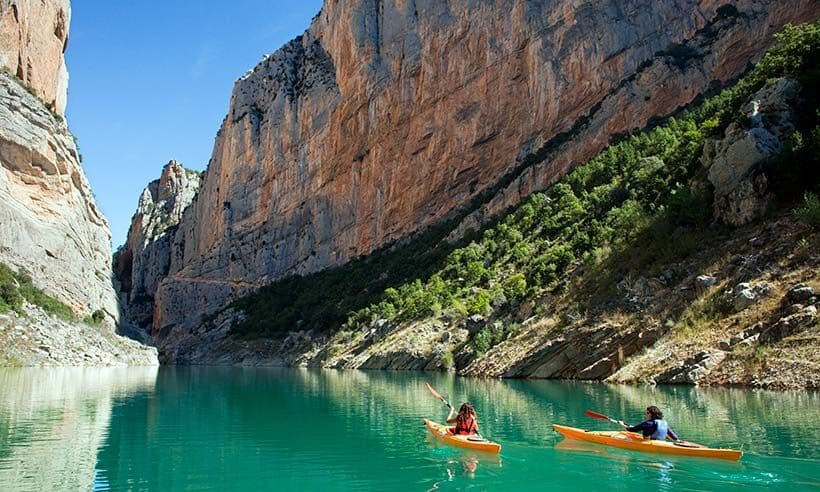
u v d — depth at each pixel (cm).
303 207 13562
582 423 2191
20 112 7156
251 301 12900
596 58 9488
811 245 3459
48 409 2609
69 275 7406
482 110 10606
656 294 4119
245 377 5569
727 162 4388
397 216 11512
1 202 6606
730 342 3272
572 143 8950
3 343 5184
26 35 7919
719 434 1828
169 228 19538
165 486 1374
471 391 3534
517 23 10350
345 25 12962
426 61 11488
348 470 1529
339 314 9356
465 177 10719
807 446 1658
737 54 8375
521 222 7938
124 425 2248
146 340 10050
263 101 15312
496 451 1703
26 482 1384
